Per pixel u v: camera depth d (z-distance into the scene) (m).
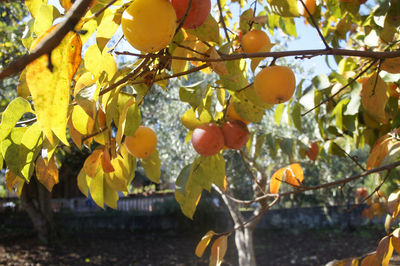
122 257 10.78
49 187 1.14
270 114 7.00
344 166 8.16
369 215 2.57
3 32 6.76
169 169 8.50
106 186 1.32
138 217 14.91
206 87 1.26
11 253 10.72
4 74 0.42
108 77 1.04
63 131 0.63
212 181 1.40
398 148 1.56
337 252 10.69
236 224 5.15
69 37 0.64
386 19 1.57
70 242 12.18
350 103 1.76
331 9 1.96
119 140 0.89
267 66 1.28
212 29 1.14
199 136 1.33
